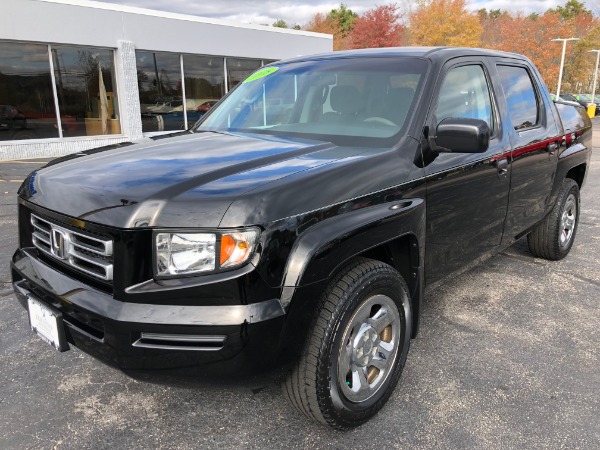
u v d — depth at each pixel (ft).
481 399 9.45
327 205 7.48
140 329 6.66
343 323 7.68
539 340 11.68
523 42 163.94
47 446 8.19
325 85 11.12
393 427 8.67
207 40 55.88
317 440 8.36
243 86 13.05
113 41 48.32
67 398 9.48
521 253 17.90
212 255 6.61
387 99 10.19
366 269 8.09
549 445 8.21
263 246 6.73
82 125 48.52
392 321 8.90
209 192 6.91
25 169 37.96
